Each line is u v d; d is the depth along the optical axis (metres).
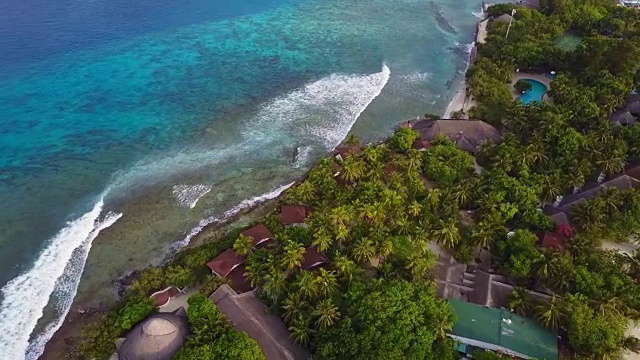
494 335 49.31
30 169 71.00
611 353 47.09
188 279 54.88
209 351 44.72
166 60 99.88
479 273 56.25
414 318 45.97
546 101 87.75
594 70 90.69
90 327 50.47
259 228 60.03
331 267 54.03
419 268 52.78
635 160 72.50
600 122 75.69
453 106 91.50
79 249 60.38
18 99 84.00
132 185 70.06
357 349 43.69
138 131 80.19
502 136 76.88
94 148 75.88
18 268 57.66
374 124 85.88
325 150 79.00
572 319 48.75
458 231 58.72
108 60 97.69
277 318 50.09
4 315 52.62
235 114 86.06
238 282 54.50
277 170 74.56
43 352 49.53
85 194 68.00
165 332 46.34
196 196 69.06
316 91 93.88
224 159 76.12
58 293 55.28
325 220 57.41
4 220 63.09
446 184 67.19
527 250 55.75
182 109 86.12
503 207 61.12
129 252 60.41
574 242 58.09
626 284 52.88
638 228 60.94
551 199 65.75
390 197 60.53
